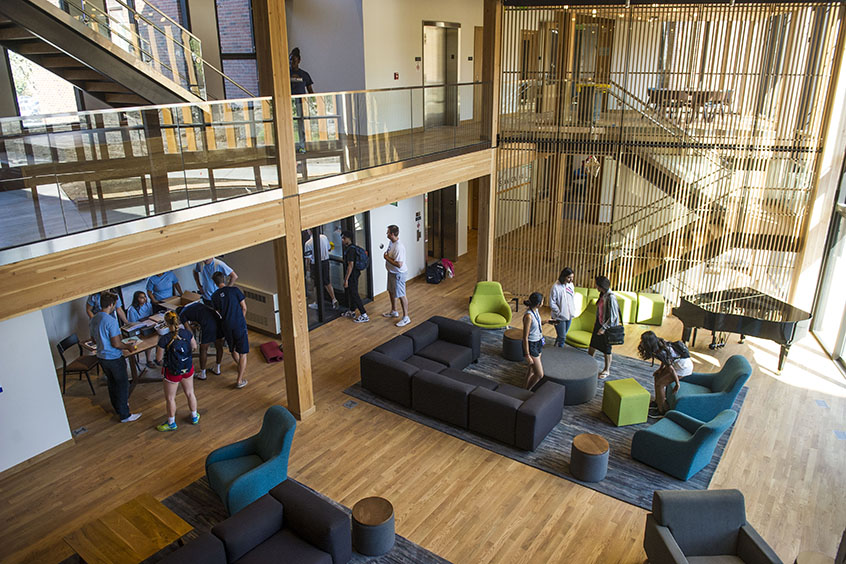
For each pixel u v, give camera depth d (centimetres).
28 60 892
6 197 549
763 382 913
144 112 639
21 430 714
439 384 792
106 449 759
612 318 884
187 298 1000
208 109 684
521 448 745
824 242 1041
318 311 1126
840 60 960
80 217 575
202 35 1140
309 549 538
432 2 1295
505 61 1114
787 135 1027
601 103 1098
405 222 1321
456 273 1427
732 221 1095
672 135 1074
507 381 905
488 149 1139
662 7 1017
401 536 605
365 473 704
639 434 711
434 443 763
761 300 984
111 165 621
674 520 520
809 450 746
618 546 592
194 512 643
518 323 1124
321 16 1167
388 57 1205
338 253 1200
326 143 846
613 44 1080
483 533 609
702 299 988
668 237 1139
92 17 749
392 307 1162
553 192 1165
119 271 561
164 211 603
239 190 702
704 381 798
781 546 591
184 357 769
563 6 1042
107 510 650
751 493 666
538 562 571
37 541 608
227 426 808
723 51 1019
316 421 813
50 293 512
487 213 1192
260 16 657
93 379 939
